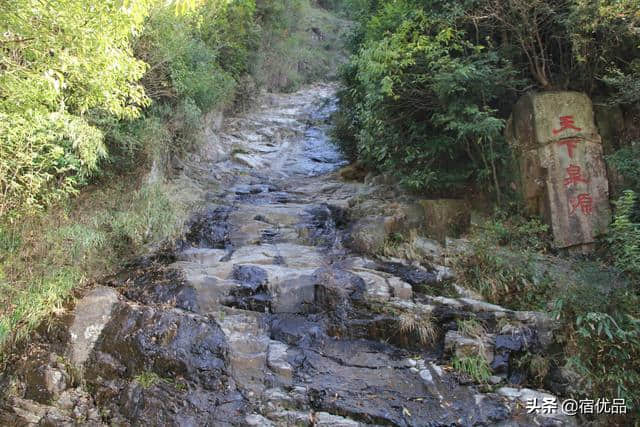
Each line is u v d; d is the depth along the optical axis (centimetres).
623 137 527
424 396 321
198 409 310
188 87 727
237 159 935
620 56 507
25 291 390
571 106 514
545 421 302
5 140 365
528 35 528
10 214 411
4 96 345
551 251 491
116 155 581
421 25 531
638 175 458
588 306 351
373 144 637
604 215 490
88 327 377
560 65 546
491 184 563
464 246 507
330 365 353
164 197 591
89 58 345
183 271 458
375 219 560
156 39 617
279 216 620
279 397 316
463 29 541
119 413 313
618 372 320
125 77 405
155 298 418
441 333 385
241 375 337
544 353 357
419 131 583
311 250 536
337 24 1953
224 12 995
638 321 319
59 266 427
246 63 1287
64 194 487
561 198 496
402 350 377
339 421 296
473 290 452
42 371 337
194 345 357
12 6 295
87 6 324
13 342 363
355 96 762
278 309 421
